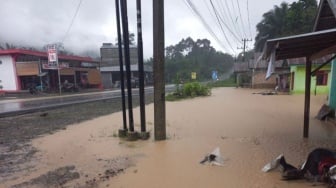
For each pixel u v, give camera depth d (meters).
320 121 9.13
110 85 43.56
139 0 6.76
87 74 35.09
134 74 44.12
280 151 5.72
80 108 14.33
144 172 4.78
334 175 3.86
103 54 51.91
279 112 11.37
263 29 42.91
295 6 39.47
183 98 19.52
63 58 31.84
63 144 6.87
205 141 6.75
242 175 4.47
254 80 29.88
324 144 6.22
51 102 17.30
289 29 39.25
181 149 6.10
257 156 5.42
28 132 8.38
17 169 5.14
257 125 8.66
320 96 17.41
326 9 8.24
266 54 5.07
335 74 9.27
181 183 4.26
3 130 8.72
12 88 26.98
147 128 8.62
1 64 26.86
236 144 6.38
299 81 20.73
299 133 7.41
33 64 26.48
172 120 9.95
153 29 6.80
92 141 7.09
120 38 7.14
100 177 4.62
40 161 5.58
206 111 12.27
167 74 65.75
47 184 4.40
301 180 4.18
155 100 6.94
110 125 9.27
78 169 5.05
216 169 4.79
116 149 6.29
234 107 13.46
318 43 5.37
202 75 72.81
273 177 4.34
